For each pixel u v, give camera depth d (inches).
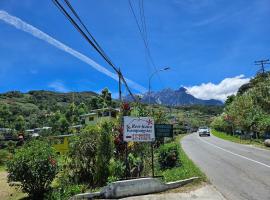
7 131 2564.0
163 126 629.9
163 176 621.6
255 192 518.0
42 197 606.2
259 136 1856.5
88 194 520.7
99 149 641.0
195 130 5305.1
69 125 2650.1
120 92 784.3
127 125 613.3
